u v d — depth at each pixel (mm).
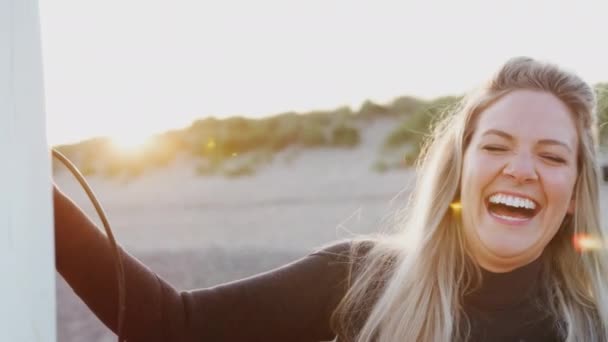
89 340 7453
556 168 2059
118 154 24000
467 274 2191
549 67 2145
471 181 2098
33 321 1478
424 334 2164
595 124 2215
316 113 26703
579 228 2252
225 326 2145
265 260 10922
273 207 15859
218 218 15086
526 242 2059
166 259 11344
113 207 18516
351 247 2320
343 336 2232
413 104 26766
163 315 2096
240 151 24219
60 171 23719
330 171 20234
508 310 2162
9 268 1415
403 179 17547
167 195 19562
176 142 25156
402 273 2217
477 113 2170
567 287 2270
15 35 1447
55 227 1955
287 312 2182
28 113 1476
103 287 2012
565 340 2188
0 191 1396
